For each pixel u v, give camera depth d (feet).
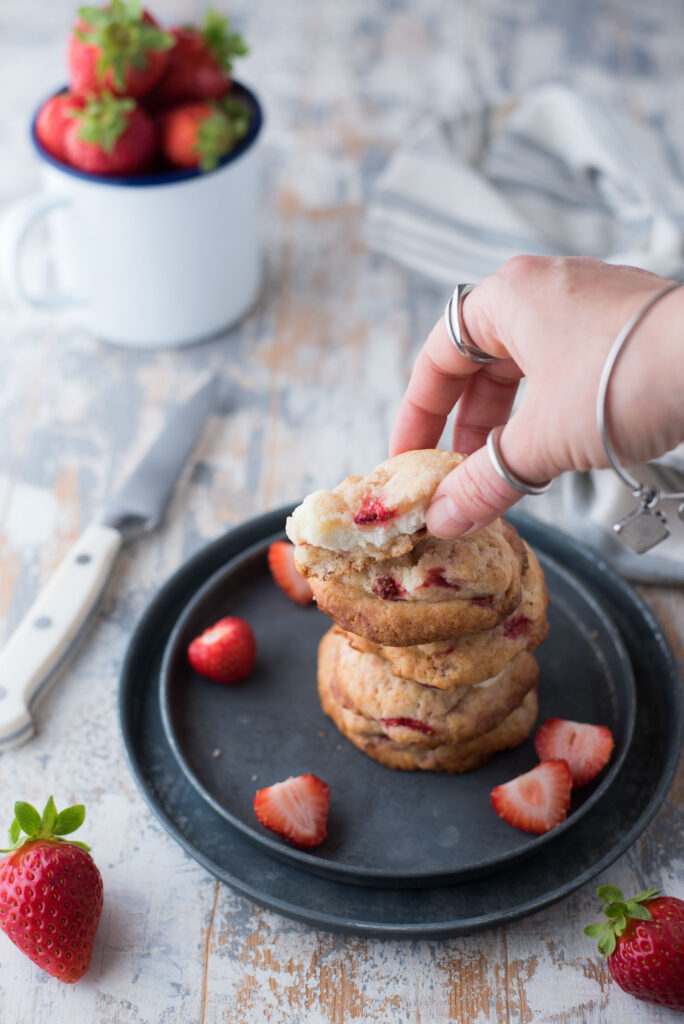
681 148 2.71
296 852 1.62
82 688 1.90
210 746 1.79
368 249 2.61
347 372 2.37
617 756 1.75
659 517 1.50
